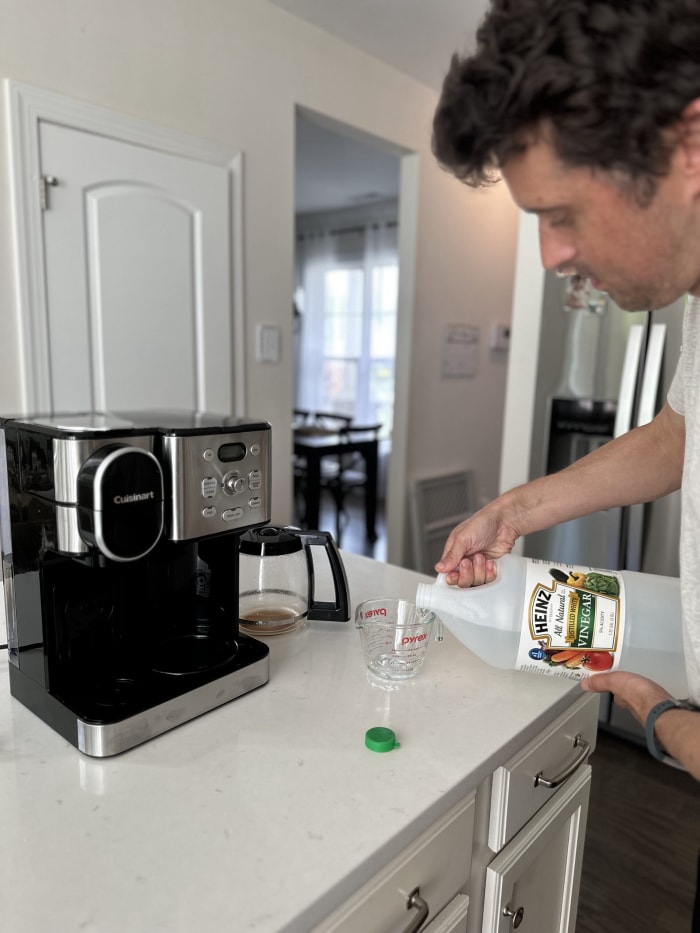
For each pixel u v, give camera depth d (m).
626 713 2.01
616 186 0.47
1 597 0.98
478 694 0.82
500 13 0.47
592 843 1.63
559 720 0.85
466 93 0.49
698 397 0.61
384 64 2.74
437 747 0.70
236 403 2.41
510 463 2.27
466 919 0.72
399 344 3.21
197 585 0.83
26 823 0.57
